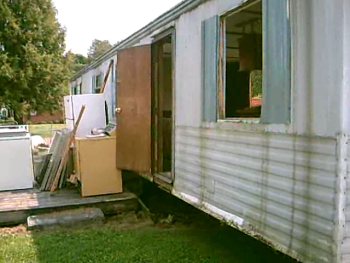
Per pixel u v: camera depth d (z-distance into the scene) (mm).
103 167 5117
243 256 3459
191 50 3695
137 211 4949
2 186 5355
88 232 4121
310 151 2215
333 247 2053
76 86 13094
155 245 3736
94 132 5922
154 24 4629
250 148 2809
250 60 4719
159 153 4809
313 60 2182
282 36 2418
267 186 2621
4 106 19578
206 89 3416
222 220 3203
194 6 3602
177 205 5301
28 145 5500
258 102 5219
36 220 4262
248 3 2805
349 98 2012
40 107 20516
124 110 5086
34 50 19562
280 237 2492
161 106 4895
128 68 5039
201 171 3570
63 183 5539
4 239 3873
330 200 2074
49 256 3416
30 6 19938
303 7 2244
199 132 3578
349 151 2025
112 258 3385
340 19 2004
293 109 2346
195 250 3611
